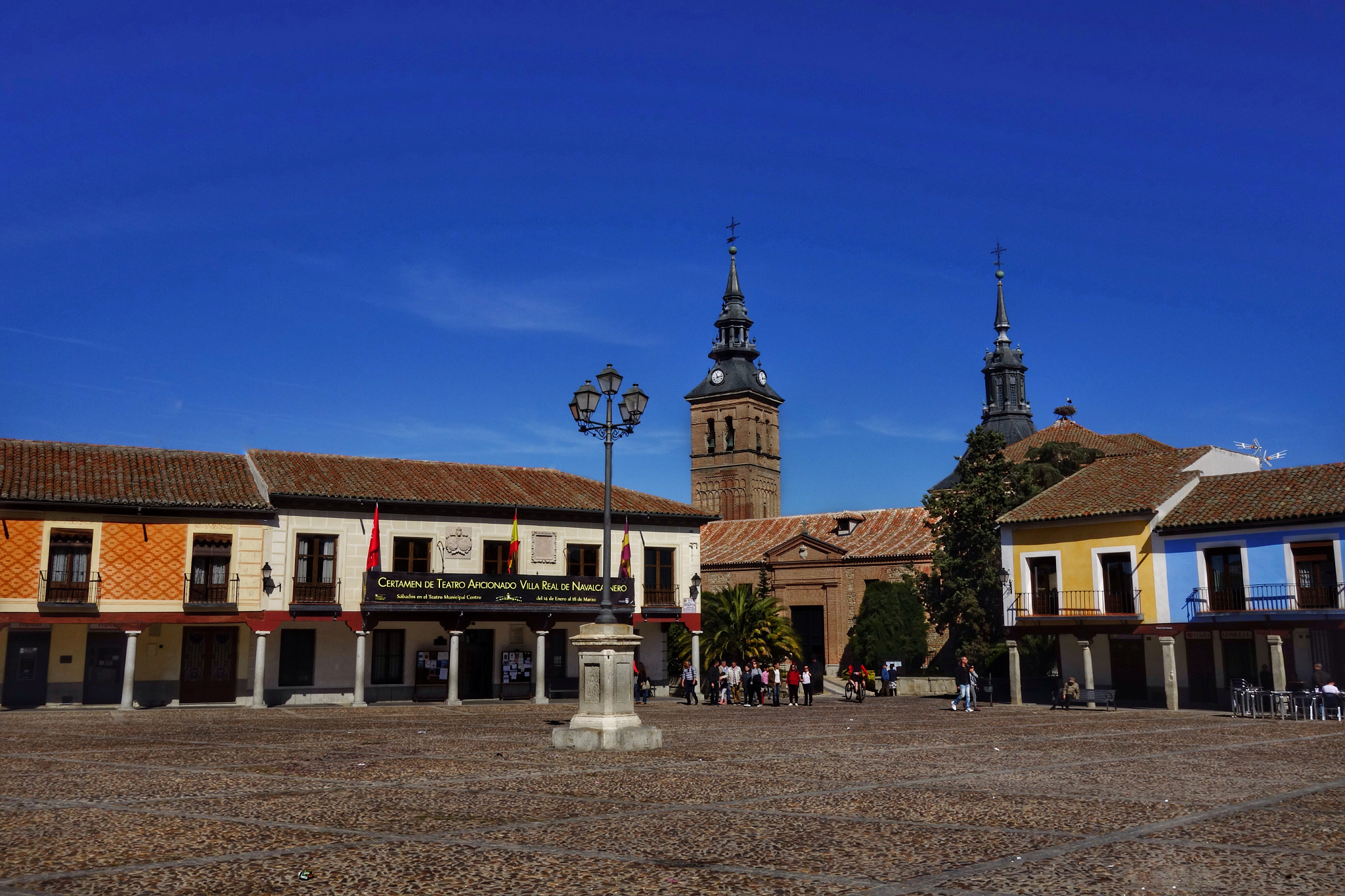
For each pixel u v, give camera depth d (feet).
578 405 70.08
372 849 29.99
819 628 195.62
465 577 131.85
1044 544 133.90
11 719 96.84
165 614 119.55
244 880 26.13
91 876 26.63
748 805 38.75
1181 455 136.77
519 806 38.40
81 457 126.11
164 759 57.26
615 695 64.18
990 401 315.17
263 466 132.57
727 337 362.74
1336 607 110.73
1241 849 30.32
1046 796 41.91
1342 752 63.05
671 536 153.89
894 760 56.90
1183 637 126.52
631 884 25.86
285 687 129.29
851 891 25.12
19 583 113.60
